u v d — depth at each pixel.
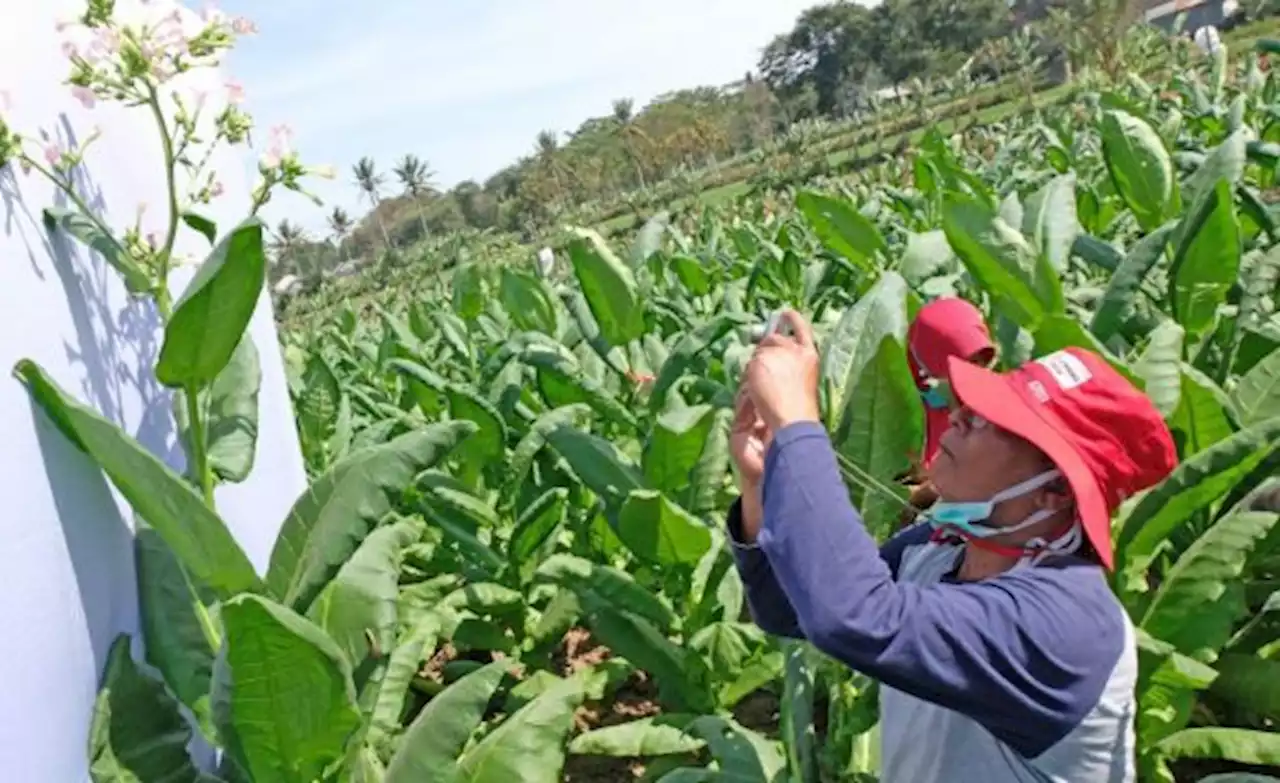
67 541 2.04
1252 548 2.65
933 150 9.97
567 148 83.69
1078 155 11.15
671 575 3.49
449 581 4.26
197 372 2.13
